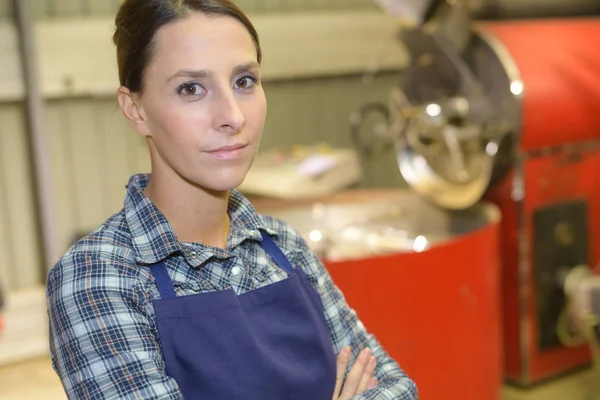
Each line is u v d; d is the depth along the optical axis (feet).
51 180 12.57
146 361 3.35
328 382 3.94
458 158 9.61
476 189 9.52
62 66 12.50
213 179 3.50
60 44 12.41
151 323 3.46
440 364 7.86
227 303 3.58
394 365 4.44
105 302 3.37
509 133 9.79
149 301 3.47
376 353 4.44
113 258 3.48
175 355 3.45
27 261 12.85
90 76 12.78
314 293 4.13
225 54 3.44
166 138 3.52
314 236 9.26
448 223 9.96
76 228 13.21
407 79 10.42
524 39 10.13
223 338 3.53
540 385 10.69
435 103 9.84
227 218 3.99
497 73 9.74
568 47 10.41
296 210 9.81
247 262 3.86
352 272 7.21
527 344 10.43
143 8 3.49
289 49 14.61
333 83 15.39
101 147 13.19
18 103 12.34
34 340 11.57
